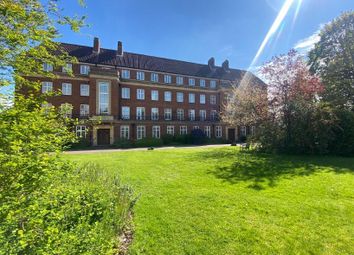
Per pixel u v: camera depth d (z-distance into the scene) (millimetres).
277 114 17172
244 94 20844
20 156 3012
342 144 15531
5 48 4199
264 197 6523
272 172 9922
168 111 41719
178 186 7609
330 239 4270
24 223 2668
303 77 16375
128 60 40031
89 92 34250
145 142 33875
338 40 23969
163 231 4473
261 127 17938
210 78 46469
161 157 14906
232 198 6387
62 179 4020
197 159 13758
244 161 12844
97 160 13383
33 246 2496
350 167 11148
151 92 40344
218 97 46469
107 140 34062
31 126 3482
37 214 2773
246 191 7090
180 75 43844
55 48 5422
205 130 43500
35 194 3014
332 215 5316
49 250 2578
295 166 11336
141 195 6508
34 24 4426
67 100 33562
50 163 3434
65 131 4301
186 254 3789
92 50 38219
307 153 16031
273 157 14555
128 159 13898
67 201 3734
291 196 6641
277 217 5180
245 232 4480
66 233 3061
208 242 4125
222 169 10555
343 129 15555
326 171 10148
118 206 5043
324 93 19531
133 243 4051
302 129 15875
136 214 5215
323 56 24984
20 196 2824
